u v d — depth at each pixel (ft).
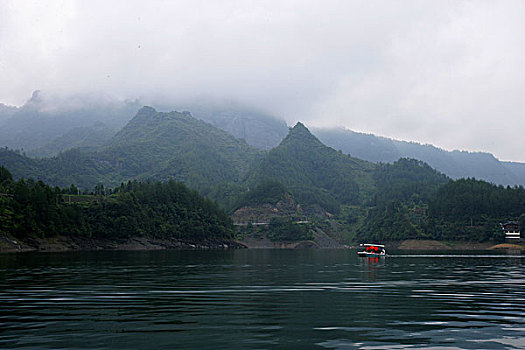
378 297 136.67
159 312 108.06
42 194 545.03
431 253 599.98
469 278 204.54
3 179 649.61
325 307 116.88
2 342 78.95
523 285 172.76
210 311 109.81
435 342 80.33
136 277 194.39
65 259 321.93
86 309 111.45
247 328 90.94
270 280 189.98
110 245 617.62
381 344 78.95
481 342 80.43
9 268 234.38
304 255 526.98
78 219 586.04
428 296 139.03
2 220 481.05
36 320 97.71
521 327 92.58
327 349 75.66
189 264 297.12
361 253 447.01
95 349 74.74
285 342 80.02
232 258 407.85
